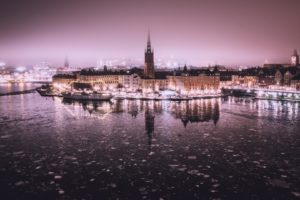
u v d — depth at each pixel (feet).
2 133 424.87
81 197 226.99
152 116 554.05
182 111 611.47
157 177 261.65
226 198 223.71
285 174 265.95
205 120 510.58
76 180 256.73
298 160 300.61
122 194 231.30
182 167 284.00
